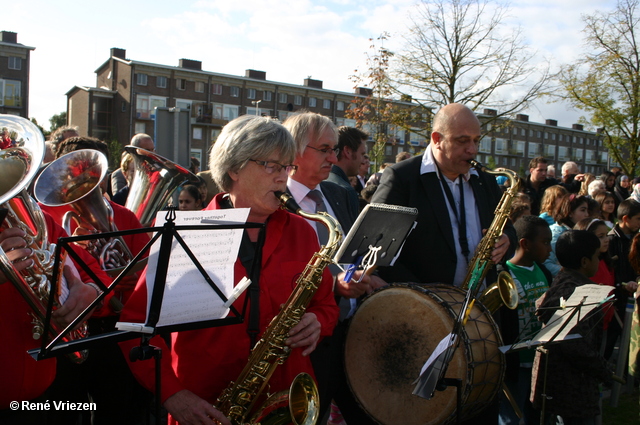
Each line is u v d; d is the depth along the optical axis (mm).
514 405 3080
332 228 2326
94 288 2363
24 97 41406
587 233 3674
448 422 2633
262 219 2373
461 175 3432
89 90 46625
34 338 2195
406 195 3342
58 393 3027
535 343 2850
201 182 4102
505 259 3605
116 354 3254
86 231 2980
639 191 9680
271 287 2277
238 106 49938
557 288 3633
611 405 4848
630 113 18562
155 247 1804
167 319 1849
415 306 2768
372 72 17859
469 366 2586
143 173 3885
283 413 2113
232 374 2236
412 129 18938
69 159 3008
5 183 2076
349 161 4625
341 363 3074
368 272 2721
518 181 3393
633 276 5629
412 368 2746
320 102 52812
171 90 47250
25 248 2037
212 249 1907
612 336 5586
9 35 41000
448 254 3262
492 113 20312
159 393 1974
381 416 2828
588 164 67625
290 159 2275
